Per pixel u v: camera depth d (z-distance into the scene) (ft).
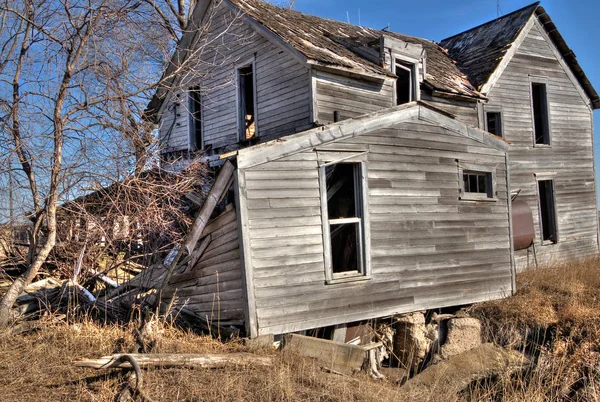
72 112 28.17
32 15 29.43
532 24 59.36
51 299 28.96
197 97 51.47
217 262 26.99
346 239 36.91
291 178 27.12
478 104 53.36
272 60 42.63
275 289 25.99
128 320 27.99
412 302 31.86
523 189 56.13
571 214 60.59
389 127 31.60
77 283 29.76
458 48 66.03
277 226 26.35
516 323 33.53
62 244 30.66
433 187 33.60
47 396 18.65
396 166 31.71
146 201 29.76
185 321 27.58
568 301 36.60
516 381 26.53
